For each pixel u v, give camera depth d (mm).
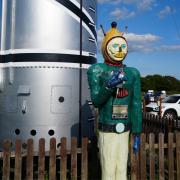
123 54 4703
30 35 6105
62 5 6168
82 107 6391
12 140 6184
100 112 4785
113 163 4715
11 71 6199
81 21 6395
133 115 4844
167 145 6027
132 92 4812
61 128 6137
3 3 6395
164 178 6172
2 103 6367
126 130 4754
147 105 18281
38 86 6070
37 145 6070
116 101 4645
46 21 6098
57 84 6121
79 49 6359
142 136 5844
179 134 6082
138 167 5883
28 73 6098
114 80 4438
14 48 6207
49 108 6082
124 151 4758
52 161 5363
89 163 6750
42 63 6078
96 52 7043
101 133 4746
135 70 4832
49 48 6098
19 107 6117
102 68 4703
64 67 6176
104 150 4715
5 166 5191
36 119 6059
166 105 17719
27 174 5270
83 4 6461
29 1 6129
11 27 6242
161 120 8547
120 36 4691
